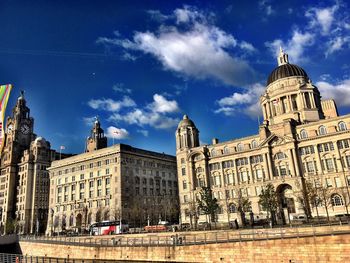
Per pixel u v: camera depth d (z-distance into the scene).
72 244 83.69
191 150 139.12
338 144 109.75
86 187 160.62
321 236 52.78
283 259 55.16
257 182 120.75
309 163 113.25
